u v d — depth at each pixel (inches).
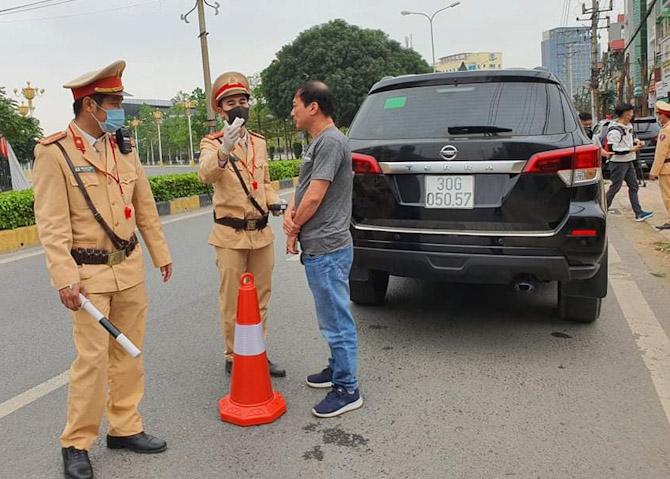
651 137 599.5
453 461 104.3
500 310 185.3
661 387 130.5
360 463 104.7
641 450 106.1
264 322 146.7
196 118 1989.4
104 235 102.3
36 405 130.6
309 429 117.1
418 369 143.0
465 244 142.9
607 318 176.6
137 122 2699.3
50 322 189.0
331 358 136.0
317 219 117.3
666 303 191.8
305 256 119.3
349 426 117.6
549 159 136.7
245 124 134.5
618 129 350.6
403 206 148.7
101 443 114.3
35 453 110.8
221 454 109.0
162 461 107.3
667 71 1201.4
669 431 112.3
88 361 100.2
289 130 1542.8
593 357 147.6
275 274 242.1
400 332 168.2
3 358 158.4
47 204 96.0
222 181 133.3
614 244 293.1
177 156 2817.4
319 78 1233.4
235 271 136.9
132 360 109.8
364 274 171.8
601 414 119.3
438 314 183.0
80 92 97.7
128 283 106.1
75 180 98.3
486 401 126.0
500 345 156.7
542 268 139.3
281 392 134.0
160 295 214.8
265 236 139.9
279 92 1279.5
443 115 151.3
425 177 146.3
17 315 196.7
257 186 136.0
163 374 145.3
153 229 116.0
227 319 140.9
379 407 124.8
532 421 117.3
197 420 122.0
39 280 243.4
